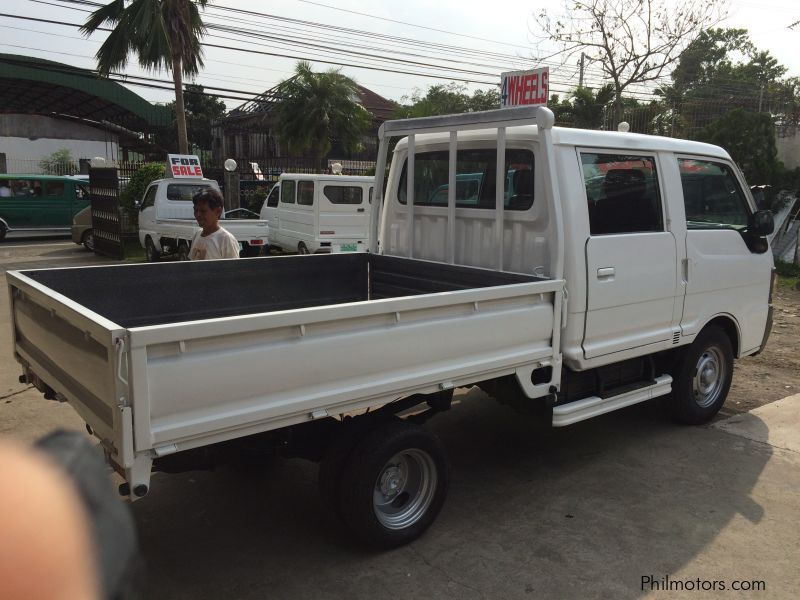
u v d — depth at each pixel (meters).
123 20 16.98
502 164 4.05
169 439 2.44
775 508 3.86
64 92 30.05
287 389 2.73
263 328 2.59
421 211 4.85
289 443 3.15
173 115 36.53
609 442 4.87
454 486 4.15
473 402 5.74
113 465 2.48
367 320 2.93
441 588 3.08
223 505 3.89
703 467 4.43
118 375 2.31
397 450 3.25
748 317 5.32
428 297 3.10
